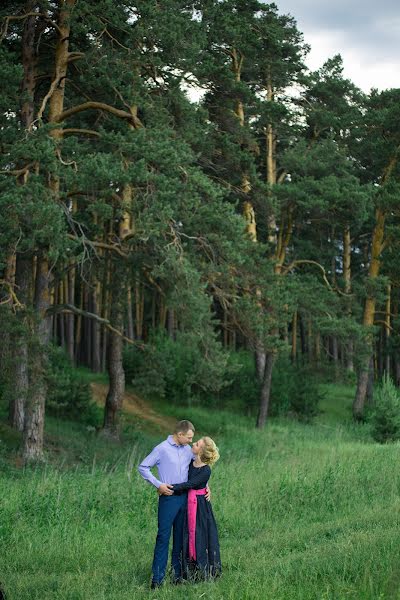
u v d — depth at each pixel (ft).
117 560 35.32
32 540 40.50
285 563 28.86
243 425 126.82
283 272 140.67
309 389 139.54
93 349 152.15
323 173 134.72
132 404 128.98
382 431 110.42
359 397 143.43
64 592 28.91
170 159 77.25
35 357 74.90
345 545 30.55
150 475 29.60
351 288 148.25
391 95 143.54
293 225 144.05
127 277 91.09
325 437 119.75
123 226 96.73
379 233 145.89
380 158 146.20
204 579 28.60
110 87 84.33
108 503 49.29
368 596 23.59
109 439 99.19
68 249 71.77
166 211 73.87
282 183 149.07
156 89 89.04
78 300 183.11
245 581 26.63
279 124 136.77
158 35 80.33
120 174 72.90
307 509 46.16
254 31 133.39
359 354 127.85
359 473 56.90
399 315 146.51
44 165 72.18
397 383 193.26
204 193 84.74
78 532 42.42
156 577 29.22
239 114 134.41
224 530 41.27
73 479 62.95
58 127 77.15
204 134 108.37
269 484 54.34
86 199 77.15
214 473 61.82
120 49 83.92
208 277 86.02
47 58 93.09
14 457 80.23
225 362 84.17
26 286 86.99
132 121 85.61
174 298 78.89
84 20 81.51
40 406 80.79
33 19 86.74
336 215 135.95
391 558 27.37
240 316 92.22
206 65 113.70
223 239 82.23
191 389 133.28
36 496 49.96
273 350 95.61
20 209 67.46
